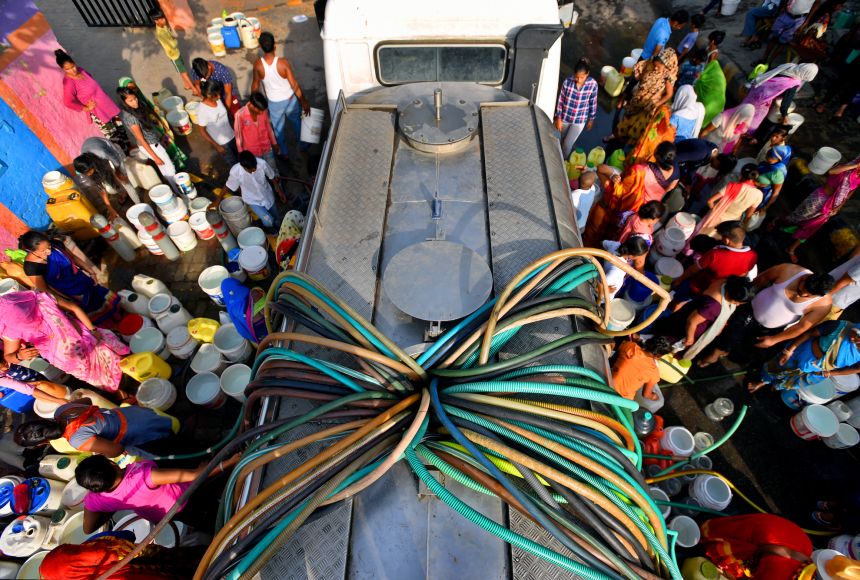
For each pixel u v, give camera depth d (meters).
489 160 3.54
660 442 4.12
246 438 2.28
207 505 3.53
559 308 2.64
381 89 4.26
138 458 3.60
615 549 2.06
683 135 5.90
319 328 2.68
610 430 2.27
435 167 3.56
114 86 8.00
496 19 3.89
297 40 8.86
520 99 4.00
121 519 3.68
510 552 2.10
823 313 3.89
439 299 2.73
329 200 3.33
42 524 3.68
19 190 5.67
